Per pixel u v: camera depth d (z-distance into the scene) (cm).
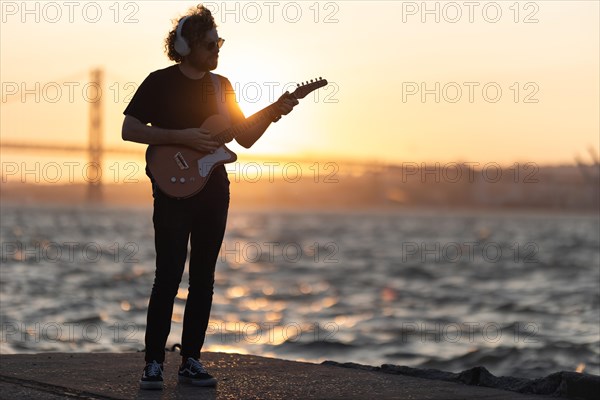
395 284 3169
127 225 10169
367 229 12188
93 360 461
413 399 363
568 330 1588
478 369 403
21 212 15675
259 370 433
